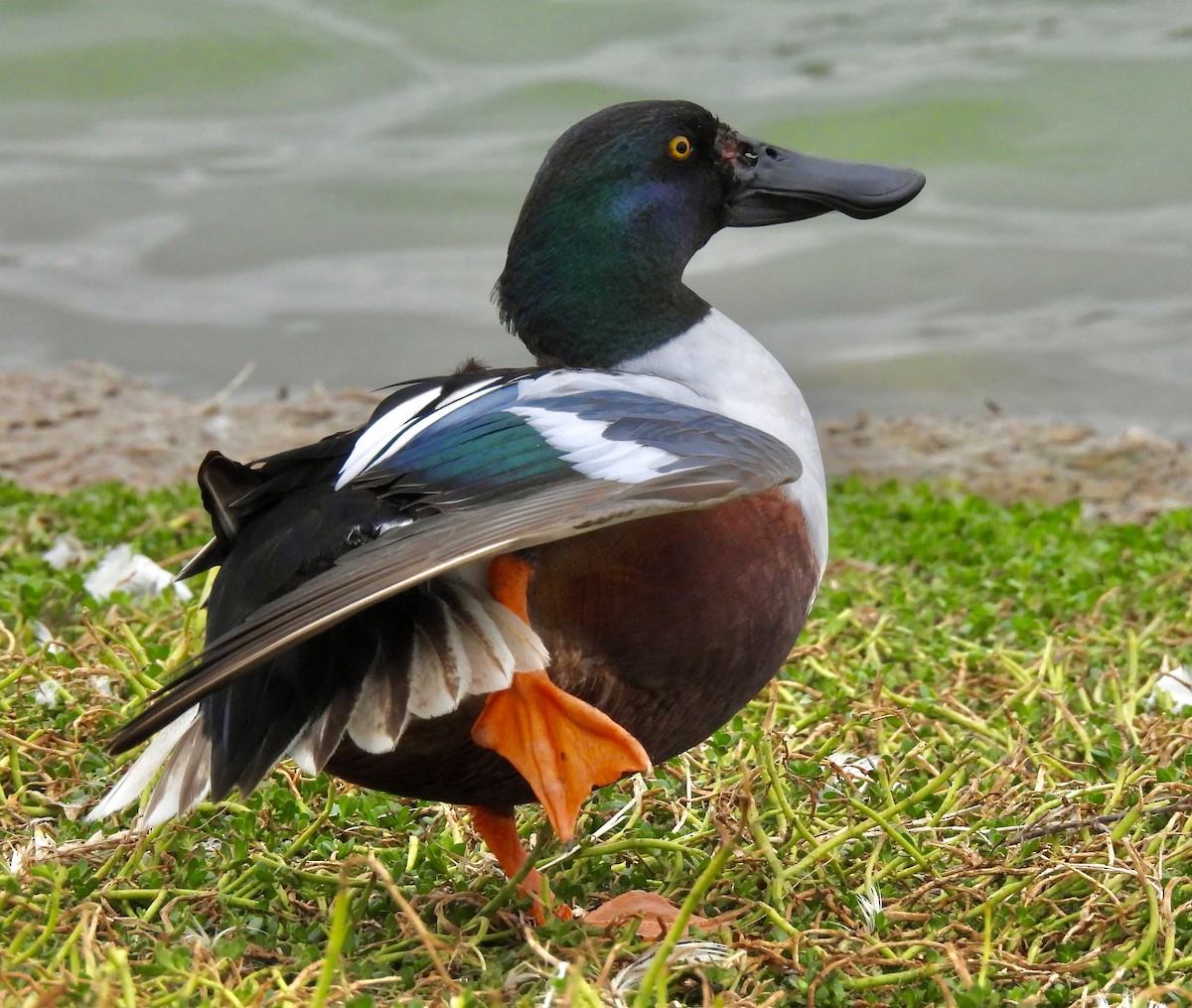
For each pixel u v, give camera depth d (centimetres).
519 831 769
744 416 728
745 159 817
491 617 584
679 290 771
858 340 2123
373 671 577
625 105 782
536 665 581
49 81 2802
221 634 614
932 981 613
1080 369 2038
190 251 2338
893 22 3152
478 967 623
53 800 771
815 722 867
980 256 2319
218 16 2848
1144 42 2894
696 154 792
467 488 579
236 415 1816
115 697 890
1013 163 2545
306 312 2183
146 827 612
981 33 3053
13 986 579
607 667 629
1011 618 1039
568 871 713
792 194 818
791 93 2720
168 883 696
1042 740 865
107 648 891
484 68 2889
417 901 684
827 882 709
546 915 658
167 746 651
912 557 1195
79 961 614
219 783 592
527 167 2545
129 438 1720
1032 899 670
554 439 591
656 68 2892
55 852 706
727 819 716
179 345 2097
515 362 2075
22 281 2233
